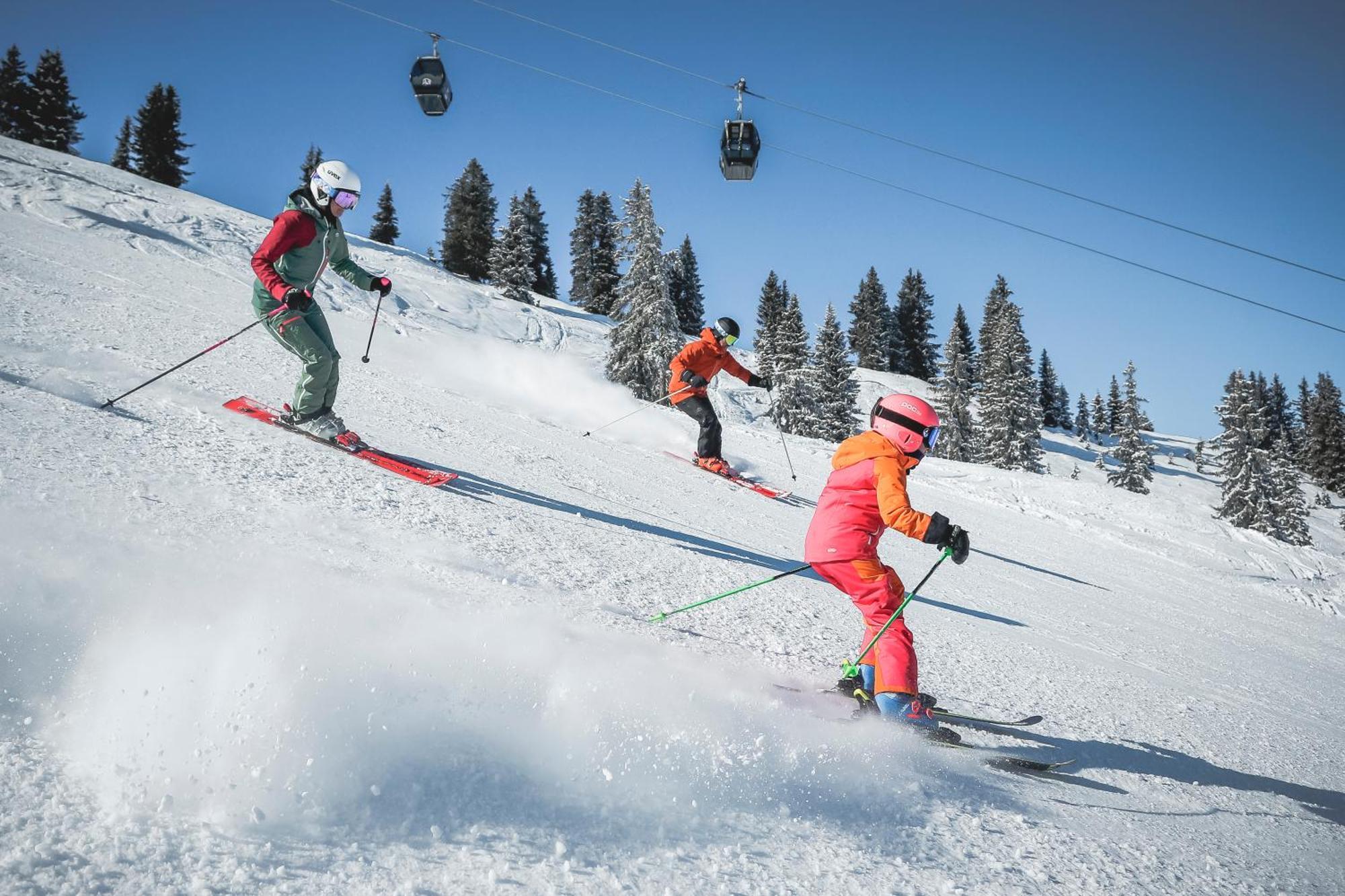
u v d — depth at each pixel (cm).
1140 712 425
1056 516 1520
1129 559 1316
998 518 1407
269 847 152
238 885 141
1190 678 576
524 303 4509
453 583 348
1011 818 244
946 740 300
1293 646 943
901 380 6831
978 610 624
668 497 770
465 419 868
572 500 618
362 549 365
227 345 840
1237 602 1191
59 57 5391
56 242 1359
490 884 156
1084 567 1117
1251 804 319
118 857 142
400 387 971
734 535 671
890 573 346
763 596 483
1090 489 1695
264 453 492
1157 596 1045
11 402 448
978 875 204
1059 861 222
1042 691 416
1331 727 540
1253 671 691
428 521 443
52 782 159
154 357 682
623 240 3195
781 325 4184
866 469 348
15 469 345
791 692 321
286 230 538
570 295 7050
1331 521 5453
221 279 1581
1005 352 5016
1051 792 278
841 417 4488
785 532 775
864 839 209
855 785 238
